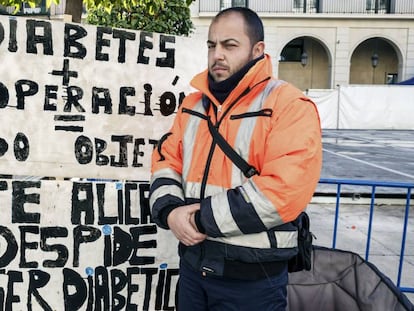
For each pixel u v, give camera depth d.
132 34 2.62
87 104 2.59
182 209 1.76
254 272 1.74
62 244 2.60
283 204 1.58
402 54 26.20
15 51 2.48
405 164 11.06
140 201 2.67
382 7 26.42
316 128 1.67
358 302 2.59
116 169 2.66
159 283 2.72
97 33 2.57
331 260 2.77
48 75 2.53
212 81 1.83
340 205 6.79
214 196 1.68
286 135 1.64
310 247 1.86
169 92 2.70
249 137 1.72
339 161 11.48
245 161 1.72
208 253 1.78
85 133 2.60
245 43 1.75
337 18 25.61
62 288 2.62
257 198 1.59
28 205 2.55
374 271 2.65
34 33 2.49
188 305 1.95
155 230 2.69
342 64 26.09
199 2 24.70
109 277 2.67
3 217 2.54
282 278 1.80
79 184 2.59
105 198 2.63
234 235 1.66
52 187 2.56
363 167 10.45
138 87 2.65
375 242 5.08
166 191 1.91
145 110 2.68
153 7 4.52
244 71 1.76
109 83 2.61
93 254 2.64
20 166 2.54
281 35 25.69
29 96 2.52
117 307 2.69
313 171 1.62
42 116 2.54
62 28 2.52
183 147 1.91
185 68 2.71
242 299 1.76
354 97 22.42
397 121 22.69
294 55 28.12
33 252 2.58
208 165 1.78
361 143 16.39
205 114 1.88
